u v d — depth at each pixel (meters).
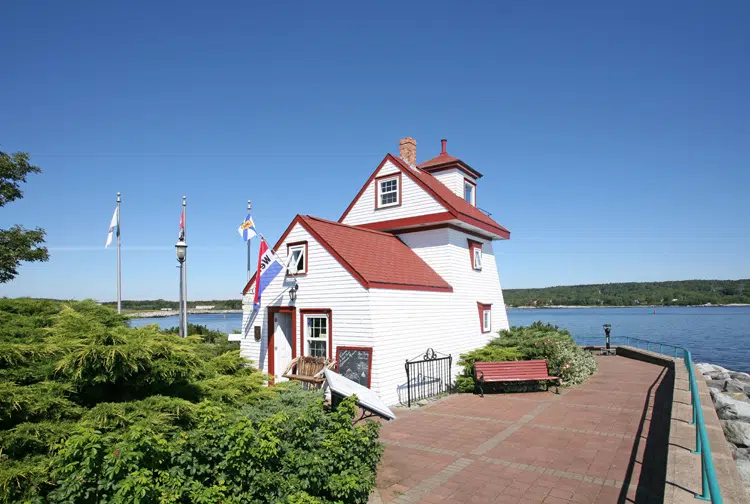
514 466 7.76
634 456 8.12
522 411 11.66
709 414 8.96
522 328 19.95
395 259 16.31
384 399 12.79
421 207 18.25
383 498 6.54
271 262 15.30
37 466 4.60
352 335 13.34
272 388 8.89
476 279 19.97
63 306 7.71
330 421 6.43
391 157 19.48
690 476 5.77
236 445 5.03
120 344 6.16
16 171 18.88
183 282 14.52
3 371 5.58
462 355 15.91
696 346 45.09
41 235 19.02
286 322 16.23
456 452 8.53
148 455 4.57
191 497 4.55
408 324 14.51
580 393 13.74
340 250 14.23
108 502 4.07
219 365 9.61
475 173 23.23
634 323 91.62
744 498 5.11
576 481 7.08
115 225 22.17
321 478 5.37
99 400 6.32
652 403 12.17
